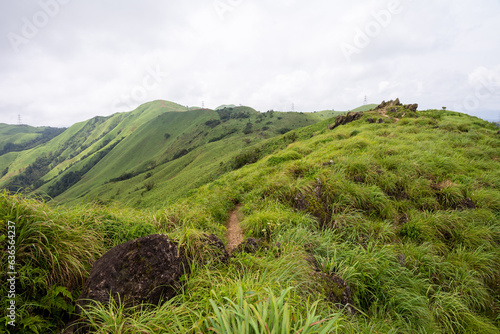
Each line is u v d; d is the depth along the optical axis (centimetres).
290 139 8175
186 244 337
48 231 287
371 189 670
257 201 757
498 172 824
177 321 210
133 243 297
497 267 466
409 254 474
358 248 444
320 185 678
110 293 259
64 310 258
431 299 401
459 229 553
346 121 3422
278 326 181
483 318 384
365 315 322
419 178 743
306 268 352
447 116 2686
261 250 441
